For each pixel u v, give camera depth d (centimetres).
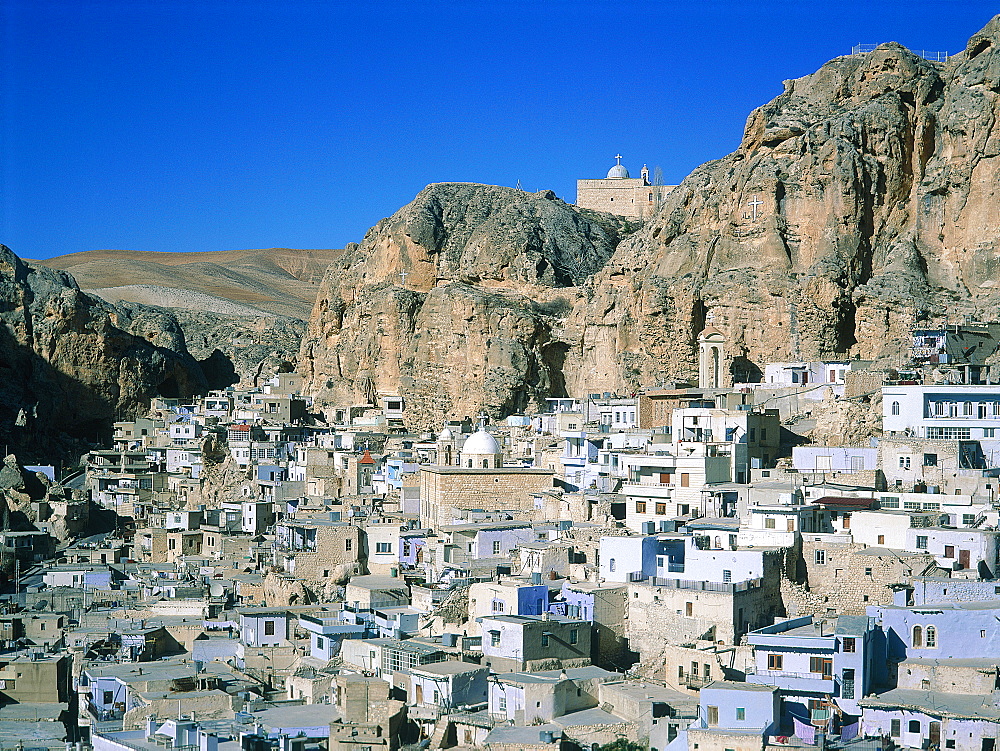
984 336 17800
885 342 19488
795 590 12838
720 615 12300
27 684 13200
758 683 11181
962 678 11306
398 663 12444
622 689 11575
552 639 12350
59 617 15288
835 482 14900
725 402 17775
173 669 13238
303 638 14112
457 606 13425
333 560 16588
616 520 15212
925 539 12975
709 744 10669
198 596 15962
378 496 19575
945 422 15550
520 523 15775
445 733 11312
